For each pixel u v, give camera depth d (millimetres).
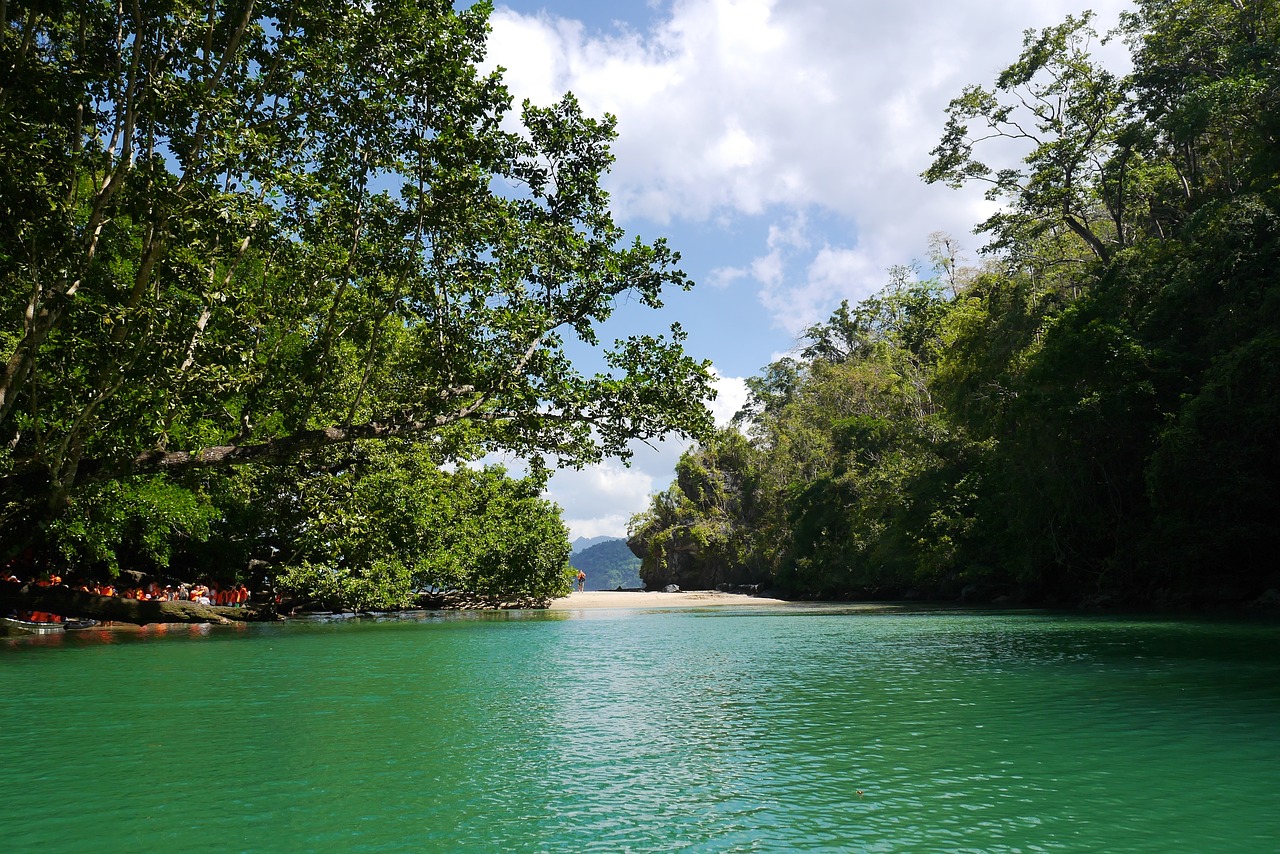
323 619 34281
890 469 51844
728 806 6184
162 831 5656
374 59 14109
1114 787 6559
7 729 9305
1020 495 35312
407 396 16875
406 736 8938
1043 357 32250
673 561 88312
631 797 6473
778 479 72812
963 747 8086
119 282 14539
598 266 16469
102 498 20484
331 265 15219
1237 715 9414
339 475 26562
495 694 12102
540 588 49750
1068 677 12797
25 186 11422
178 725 9555
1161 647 16781
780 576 68562
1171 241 31891
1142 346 29453
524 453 18000
